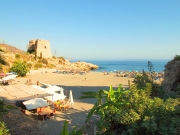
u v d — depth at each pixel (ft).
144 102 32.32
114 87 103.60
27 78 145.07
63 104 60.44
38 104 50.31
